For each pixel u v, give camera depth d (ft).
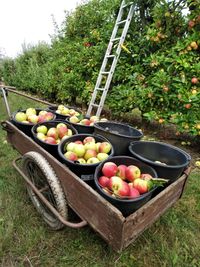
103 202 3.57
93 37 15.85
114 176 4.07
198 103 9.33
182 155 5.14
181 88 9.73
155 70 11.50
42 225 5.75
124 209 3.65
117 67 13.29
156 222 5.86
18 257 4.95
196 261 4.97
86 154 5.04
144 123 13.30
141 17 12.44
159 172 4.58
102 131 5.57
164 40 10.96
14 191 6.86
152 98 10.98
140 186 4.00
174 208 6.49
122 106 13.11
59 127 6.17
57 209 4.86
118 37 13.20
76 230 5.56
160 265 4.84
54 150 5.50
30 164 5.90
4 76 33.71
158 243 5.27
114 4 13.55
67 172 4.45
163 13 10.46
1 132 11.87
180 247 5.23
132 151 5.02
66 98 19.29
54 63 20.48
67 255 4.99
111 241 3.61
